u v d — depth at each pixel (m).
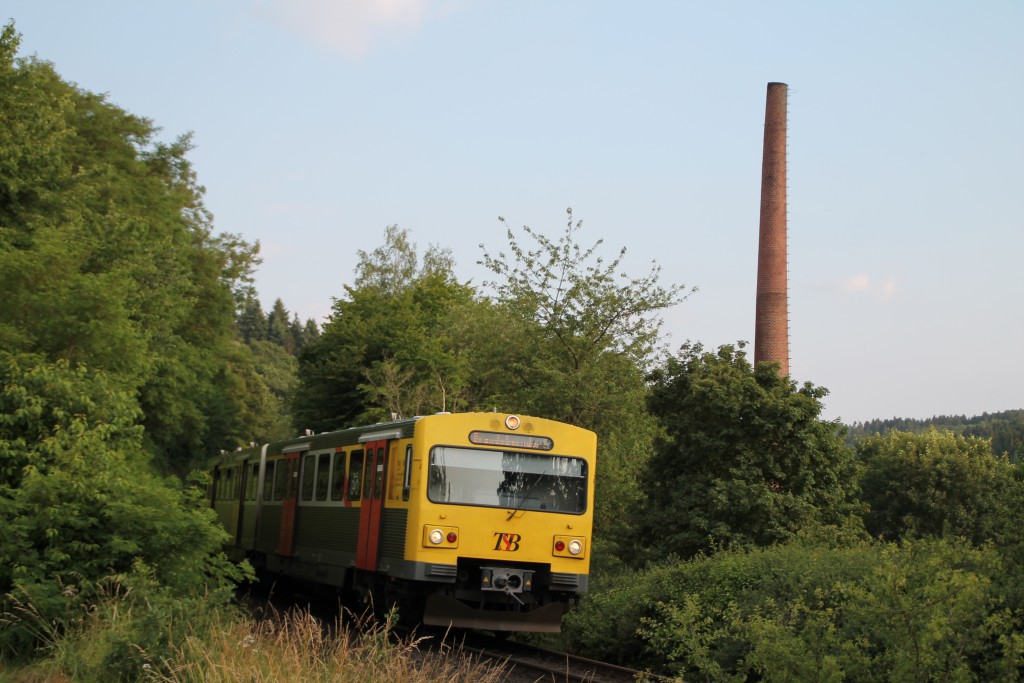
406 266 65.62
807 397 22.44
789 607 11.87
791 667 9.05
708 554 21.16
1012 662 8.45
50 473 13.36
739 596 13.90
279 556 23.28
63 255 16.78
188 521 13.72
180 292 30.44
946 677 8.30
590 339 25.50
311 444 21.73
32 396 14.34
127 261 23.73
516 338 26.16
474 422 16.20
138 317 24.86
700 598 14.28
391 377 42.25
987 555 11.41
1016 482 15.77
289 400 57.97
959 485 53.06
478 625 15.80
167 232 31.38
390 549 16.53
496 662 14.21
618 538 23.94
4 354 14.70
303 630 10.70
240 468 28.23
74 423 14.21
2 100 22.06
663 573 16.14
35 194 22.03
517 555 16.00
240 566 14.45
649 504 23.42
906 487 54.28
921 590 8.53
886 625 8.72
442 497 15.81
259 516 25.31
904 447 55.97
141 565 12.84
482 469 16.09
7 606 12.23
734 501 21.25
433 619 15.67
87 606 12.35
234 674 9.41
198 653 10.06
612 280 25.98
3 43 22.28
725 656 12.10
